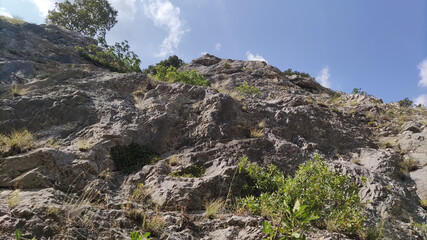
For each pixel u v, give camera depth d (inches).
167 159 363.6
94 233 213.0
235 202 305.3
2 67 473.7
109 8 1296.8
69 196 259.0
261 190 326.6
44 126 365.1
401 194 366.6
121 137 359.3
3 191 252.4
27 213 211.8
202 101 462.0
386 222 315.9
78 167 295.6
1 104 364.8
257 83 946.7
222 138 405.7
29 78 474.6
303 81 1049.5
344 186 330.6
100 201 267.6
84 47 788.0
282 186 290.0
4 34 623.2
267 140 411.2
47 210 220.8
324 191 293.9
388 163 436.1
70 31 852.0
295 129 485.4
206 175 341.7
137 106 443.5
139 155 358.9
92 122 390.3
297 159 396.5
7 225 196.1
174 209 273.9
